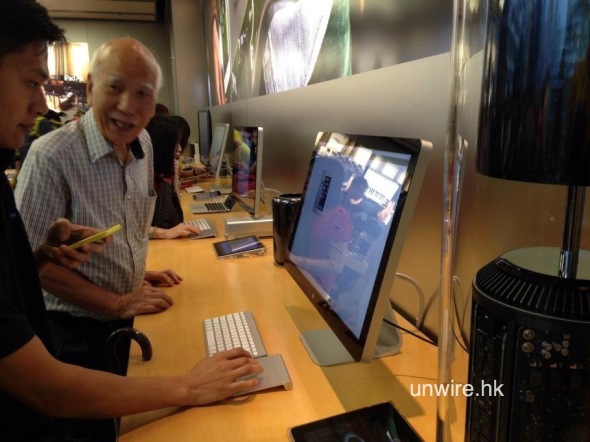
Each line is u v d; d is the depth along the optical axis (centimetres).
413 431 69
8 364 66
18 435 83
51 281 129
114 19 748
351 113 141
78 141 135
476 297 49
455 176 65
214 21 519
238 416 76
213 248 179
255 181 195
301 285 106
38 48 74
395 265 70
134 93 133
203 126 455
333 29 162
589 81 38
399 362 92
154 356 98
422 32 104
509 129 43
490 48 45
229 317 112
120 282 142
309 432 70
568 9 37
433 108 97
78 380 72
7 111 75
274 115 240
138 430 74
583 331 40
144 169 157
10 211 92
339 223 90
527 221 61
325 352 95
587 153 39
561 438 44
